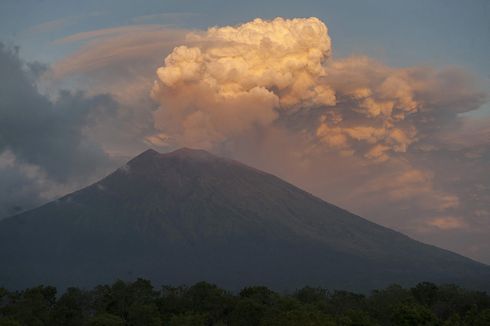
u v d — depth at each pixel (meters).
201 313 116.50
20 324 97.44
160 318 109.94
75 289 132.25
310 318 85.25
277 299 119.69
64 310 112.94
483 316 93.50
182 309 120.00
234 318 109.69
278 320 88.19
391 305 112.62
